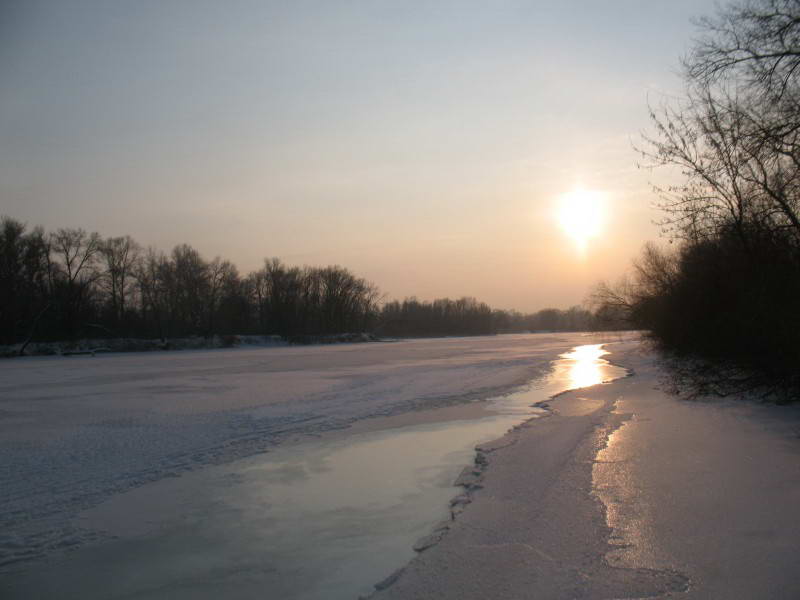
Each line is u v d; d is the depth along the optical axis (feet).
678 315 76.89
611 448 34.68
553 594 17.03
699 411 45.37
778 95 39.01
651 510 23.29
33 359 194.08
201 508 29.30
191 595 19.97
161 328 280.51
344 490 31.60
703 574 17.53
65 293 253.24
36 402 71.82
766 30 37.96
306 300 359.05
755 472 27.30
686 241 57.16
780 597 15.89
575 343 253.85
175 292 295.07
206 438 46.98
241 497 30.96
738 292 51.93
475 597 17.25
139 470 37.24
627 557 19.12
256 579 20.98
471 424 49.83
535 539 21.38
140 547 24.39
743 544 19.38
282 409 61.26
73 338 249.34
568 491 26.89
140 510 29.22
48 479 35.35
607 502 24.73
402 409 59.26
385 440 44.34
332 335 336.90
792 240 44.16
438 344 273.33
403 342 326.03
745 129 44.19
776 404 45.16
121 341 247.91
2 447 44.80
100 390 84.99
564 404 57.72
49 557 23.50
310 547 23.77
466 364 122.83
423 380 88.12
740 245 51.26
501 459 34.86
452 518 25.53
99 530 26.48
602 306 121.70
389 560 22.11
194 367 133.90
